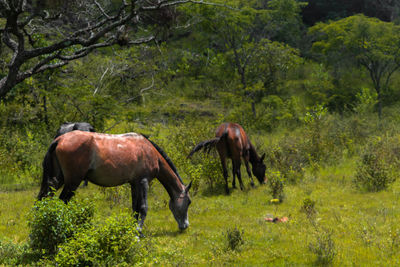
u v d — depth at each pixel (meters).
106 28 6.34
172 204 6.95
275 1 24.02
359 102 23.17
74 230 5.06
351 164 12.72
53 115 13.23
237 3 21.89
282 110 22.19
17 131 12.86
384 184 9.84
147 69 15.32
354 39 24.25
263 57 24.25
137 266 4.68
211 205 8.77
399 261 5.21
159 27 6.96
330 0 36.50
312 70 29.09
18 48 6.11
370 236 6.17
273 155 12.39
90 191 9.61
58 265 4.45
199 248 5.96
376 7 35.22
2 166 11.13
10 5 5.60
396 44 23.92
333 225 7.00
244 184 11.08
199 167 9.81
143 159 6.42
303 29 35.47
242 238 6.12
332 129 16.77
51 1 5.92
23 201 8.74
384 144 13.05
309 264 5.24
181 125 14.98
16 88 13.14
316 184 10.57
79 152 5.73
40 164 11.34
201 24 21.33
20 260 4.95
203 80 26.23
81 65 14.18
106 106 12.85
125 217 5.12
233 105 22.67
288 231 6.70
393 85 27.23
